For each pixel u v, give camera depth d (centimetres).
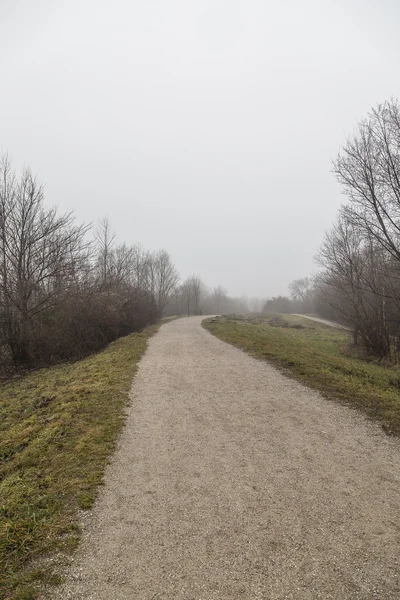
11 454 664
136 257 4656
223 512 439
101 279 2666
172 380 1105
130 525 418
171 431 708
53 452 630
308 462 568
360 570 343
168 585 328
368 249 2088
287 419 762
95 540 394
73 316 2150
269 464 564
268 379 1093
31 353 1995
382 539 385
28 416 891
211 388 1012
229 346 1752
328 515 429
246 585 327
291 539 387
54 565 358
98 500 473
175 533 402
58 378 1355
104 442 660
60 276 2142
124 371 1221
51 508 456
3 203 1988
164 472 546
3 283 1944
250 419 766
